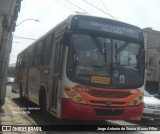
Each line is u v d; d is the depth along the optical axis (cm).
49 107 1130
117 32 1042
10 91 3225
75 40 987
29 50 1777
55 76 1076
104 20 1034
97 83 977
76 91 955
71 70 967
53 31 1202
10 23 1652
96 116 966
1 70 1623
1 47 1617
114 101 987
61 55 1022
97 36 1013
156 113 1333
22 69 1981
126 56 1036
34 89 1459
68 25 998
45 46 1320
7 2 1475
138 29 1084
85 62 982
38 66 1405
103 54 1006
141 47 1071
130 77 1027
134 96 1020
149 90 3700
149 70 3716
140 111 1034
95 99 965
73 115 949
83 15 1016
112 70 1002
